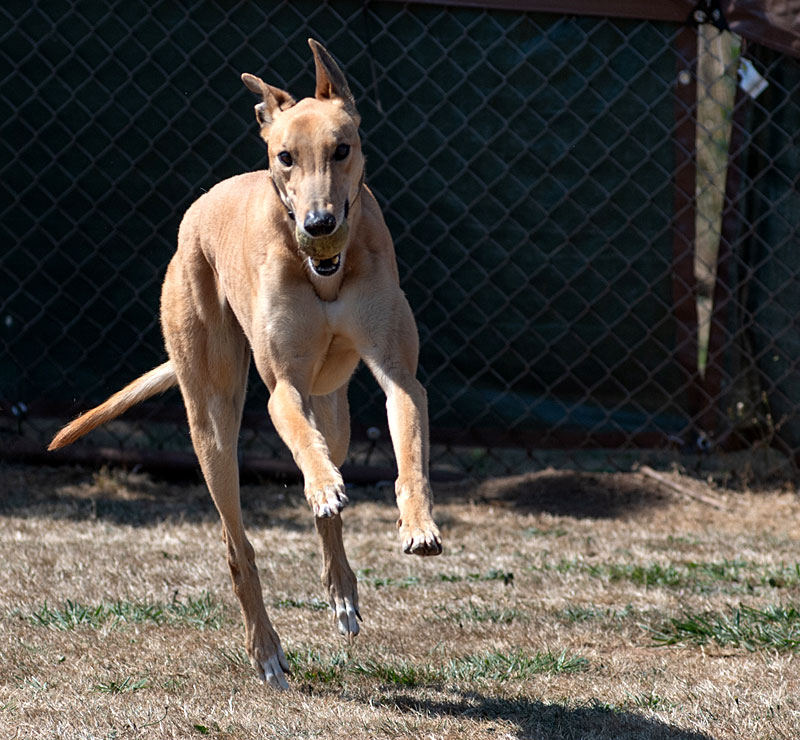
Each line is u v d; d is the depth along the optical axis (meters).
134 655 6.29
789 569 8.33
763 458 11.38
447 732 5.06
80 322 11.48
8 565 8.16
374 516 10.38
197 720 5.19
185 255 6.48
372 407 11.49
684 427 11.34
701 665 6.20
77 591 7.55
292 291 5.54
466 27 10.70
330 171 5.43
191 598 7.32
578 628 6.91
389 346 5.57
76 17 10.90
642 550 9.16
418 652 6.45
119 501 10.73
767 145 10.76
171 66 10.93
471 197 10.98
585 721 5.23
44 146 11.18
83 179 11.22
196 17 10.82
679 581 8.09
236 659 6.22
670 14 10.52
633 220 10.90
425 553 4.68
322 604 7.40
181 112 11.00
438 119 10.87
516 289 11.12
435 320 11.23
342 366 5.96
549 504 10.88
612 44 10.65
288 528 9.93
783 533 9.90
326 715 5.30
